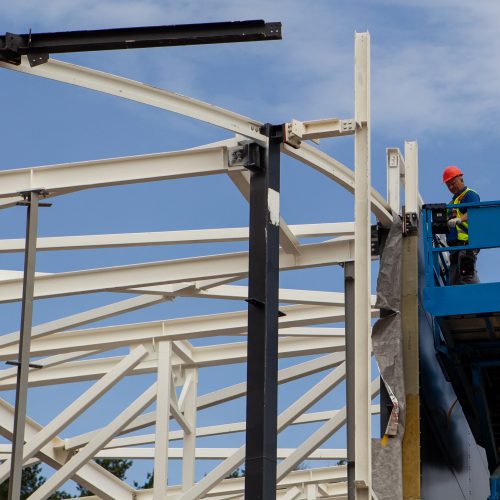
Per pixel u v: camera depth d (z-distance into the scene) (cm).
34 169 4538
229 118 4153
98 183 4469
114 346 6144
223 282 5450
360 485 4084
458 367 4722
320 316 5931
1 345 5831
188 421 6550
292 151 4322
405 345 4706
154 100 4109
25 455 5991
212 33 3794
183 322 6075
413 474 4503
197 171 4347
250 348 3975
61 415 5950
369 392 4172
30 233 4000
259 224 4100
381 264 4797
